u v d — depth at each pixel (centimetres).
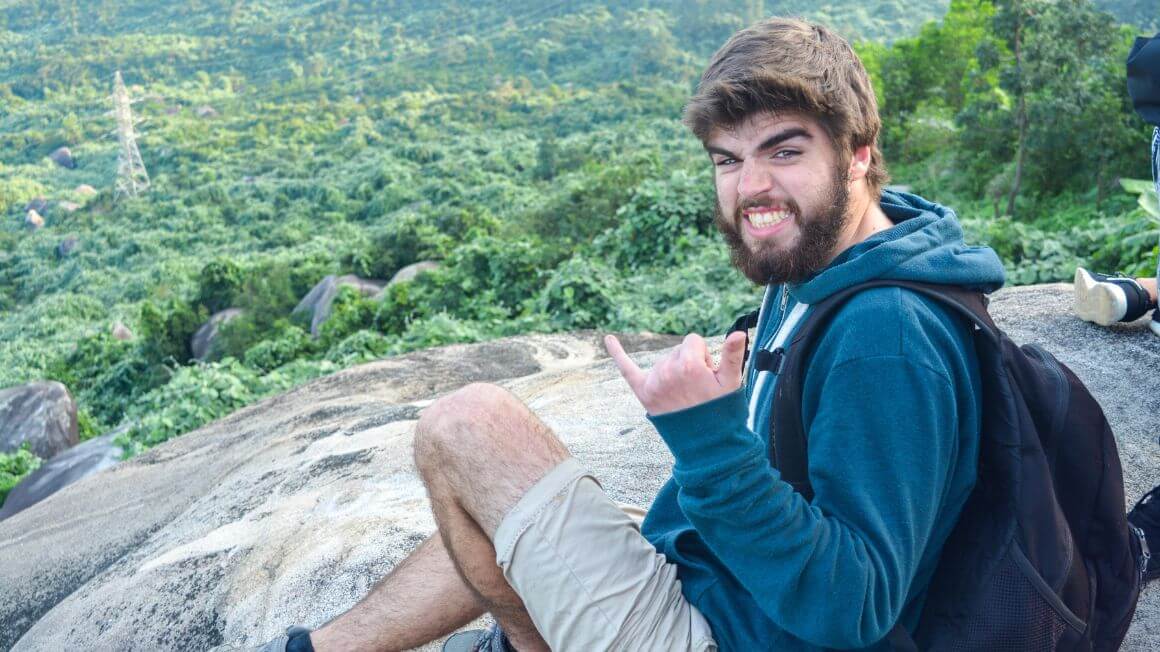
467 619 166
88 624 283
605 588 130
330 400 517
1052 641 125
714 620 133
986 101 1661
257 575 269
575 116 8688
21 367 4078
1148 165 1448
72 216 7612
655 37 11719
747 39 130
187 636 254
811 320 126
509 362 561
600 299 783
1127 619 141
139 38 15525
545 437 136
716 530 117
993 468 124
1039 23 1511
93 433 1692
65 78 14150
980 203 1712
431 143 7806
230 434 514
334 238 6022
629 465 277
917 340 117
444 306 1224
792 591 112
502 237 1903
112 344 2794
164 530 361
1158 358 285
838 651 125
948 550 127
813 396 124
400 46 14738
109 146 10375
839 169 129
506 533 131
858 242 133
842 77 128
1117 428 257
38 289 6341
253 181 7781
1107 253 601
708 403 111
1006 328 322
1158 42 208
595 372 404
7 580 395
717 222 139
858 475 114
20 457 1136
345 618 167
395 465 325
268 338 2455
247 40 15550
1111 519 138
